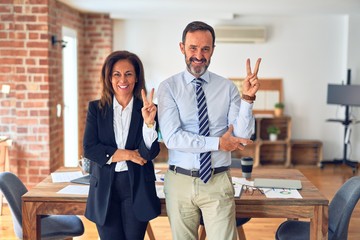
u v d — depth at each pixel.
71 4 5.86
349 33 7.13
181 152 2.32
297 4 5.90
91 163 2.44
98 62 7.00
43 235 2.82
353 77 7.19
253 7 6.18
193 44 2.22
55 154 5.12
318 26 7.29
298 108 7.44
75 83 6.52
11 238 3.98
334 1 5.63
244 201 2.56
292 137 7.50
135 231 2.38
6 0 4.71
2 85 4.79
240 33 7.16
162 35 7.29
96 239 3.99
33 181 4.89
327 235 2.57
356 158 7.34
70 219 3.05
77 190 2.73
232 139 2.22
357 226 4.39
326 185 6.04
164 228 4.35
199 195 2.29
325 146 7.52
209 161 2.28
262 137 7.47
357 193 2.62
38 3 4.71
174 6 6.07
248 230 4.30
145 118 2.26
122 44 7.29
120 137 2.38
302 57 7.35
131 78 2.35
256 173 3.26
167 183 2.39
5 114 4.85
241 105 2.24
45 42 4.76
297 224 3.00
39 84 4.80
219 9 6.43
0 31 4.74
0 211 4.52
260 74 7.38
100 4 5.88
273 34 7.31
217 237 2.31
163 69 7.34
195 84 2.32
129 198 2.37
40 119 4.84
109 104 2.39
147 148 2.31
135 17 6.94
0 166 4.63
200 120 2.29
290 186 2.82
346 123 6.83
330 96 6.83
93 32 6.96
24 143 4.87
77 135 6.61
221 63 7.35
